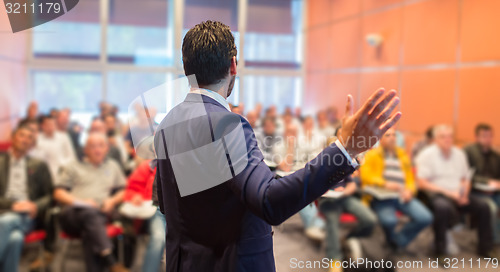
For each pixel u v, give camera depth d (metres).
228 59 0.88
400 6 5.45
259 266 0.84
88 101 7.70
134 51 7.74
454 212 3.11
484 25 4.20
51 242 2.76
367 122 0.74
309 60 7.95
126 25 7.69
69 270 2.95
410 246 3.19
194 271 0.87
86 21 7.54
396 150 2.93
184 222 0.88
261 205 0.74
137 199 2.25
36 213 2.69
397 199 2.95
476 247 3.16
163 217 1.08
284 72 8.05
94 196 2.89
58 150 4.45
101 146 2.95
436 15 4.82
